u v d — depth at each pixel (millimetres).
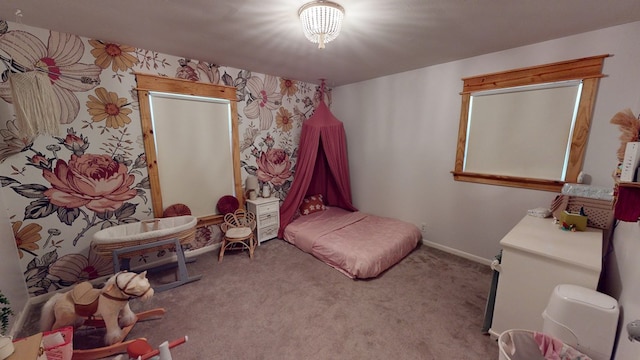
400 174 3439
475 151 2719
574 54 2055
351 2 1526
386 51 2424
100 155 2305
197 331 1812
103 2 1544
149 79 2473
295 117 3809
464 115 2721
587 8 1600
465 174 2795
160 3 1556
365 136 3785
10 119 1897
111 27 1918
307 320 1922
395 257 2732
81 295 1637
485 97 2574
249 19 1766
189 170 2857
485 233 2754
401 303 2113
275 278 2498
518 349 1301
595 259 1392
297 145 3912
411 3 1540
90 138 2242
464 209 2881
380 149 3621
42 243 2113
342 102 4039
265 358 1592
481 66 2551
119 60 2307
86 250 2311
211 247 3135
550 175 2281
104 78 2254
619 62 1885
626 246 1417
